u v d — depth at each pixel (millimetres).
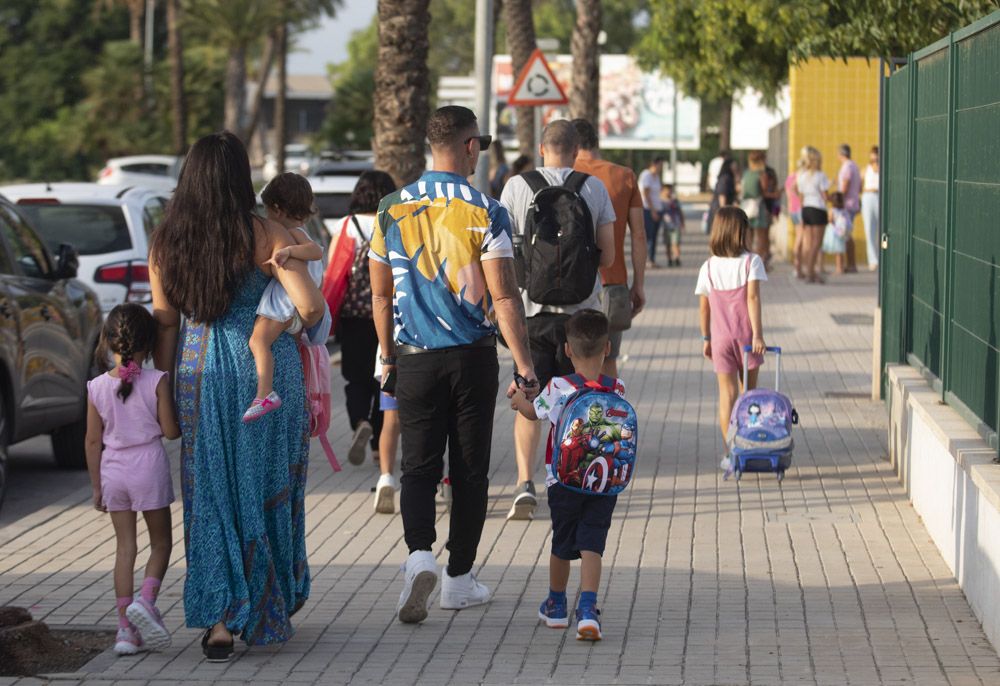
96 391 7070
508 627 7492
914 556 8789
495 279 7422
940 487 8844
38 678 6723
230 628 6875
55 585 8398
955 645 7059
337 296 11414
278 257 6855
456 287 7441
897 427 11133
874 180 30719
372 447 11930
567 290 9391
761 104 33562
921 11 13852
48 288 11781
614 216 9789
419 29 18141
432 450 7582
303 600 7316
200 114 72438
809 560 8742
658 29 31766
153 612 6977
